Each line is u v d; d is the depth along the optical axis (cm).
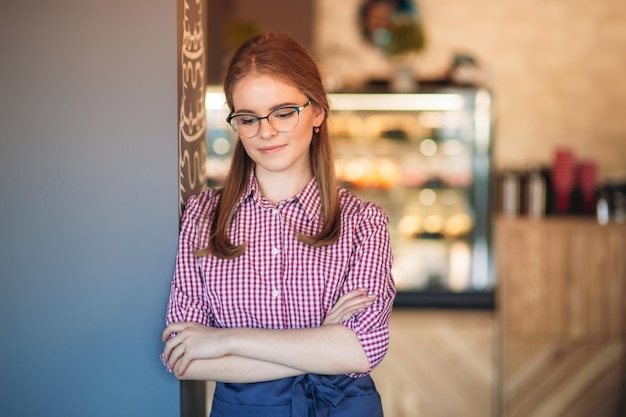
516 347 426
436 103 439
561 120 539
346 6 546
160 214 206
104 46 204
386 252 195
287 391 189
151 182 206
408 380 427
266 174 197
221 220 194
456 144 443
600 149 538
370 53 546
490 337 426
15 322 211
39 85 206
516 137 541
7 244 209
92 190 207
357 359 184
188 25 218
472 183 443
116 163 206
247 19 552
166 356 191
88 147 206
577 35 536
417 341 426
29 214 208
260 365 185
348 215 196
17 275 210
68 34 204
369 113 447
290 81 183
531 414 427
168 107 204
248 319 191
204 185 244
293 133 184
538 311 426
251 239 192
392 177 449
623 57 534
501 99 541
